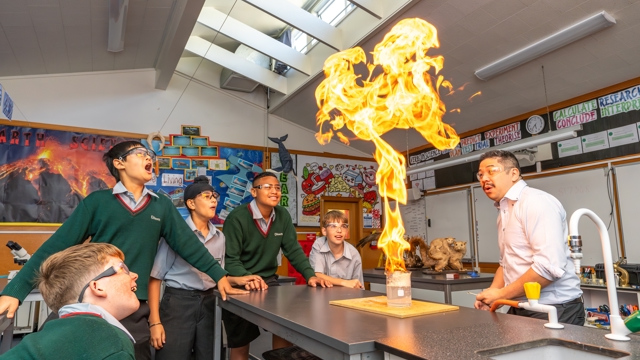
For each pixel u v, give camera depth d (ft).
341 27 15.51
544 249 5.08
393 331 3.46
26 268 4.79
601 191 13.99
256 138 20.86
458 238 19.21
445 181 20.03
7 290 4.62
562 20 11.66
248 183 20.15
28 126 16.07
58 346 2.60
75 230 5.16
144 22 14.55
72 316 2.87
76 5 12.34
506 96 15.83
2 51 13.78
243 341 7.31
